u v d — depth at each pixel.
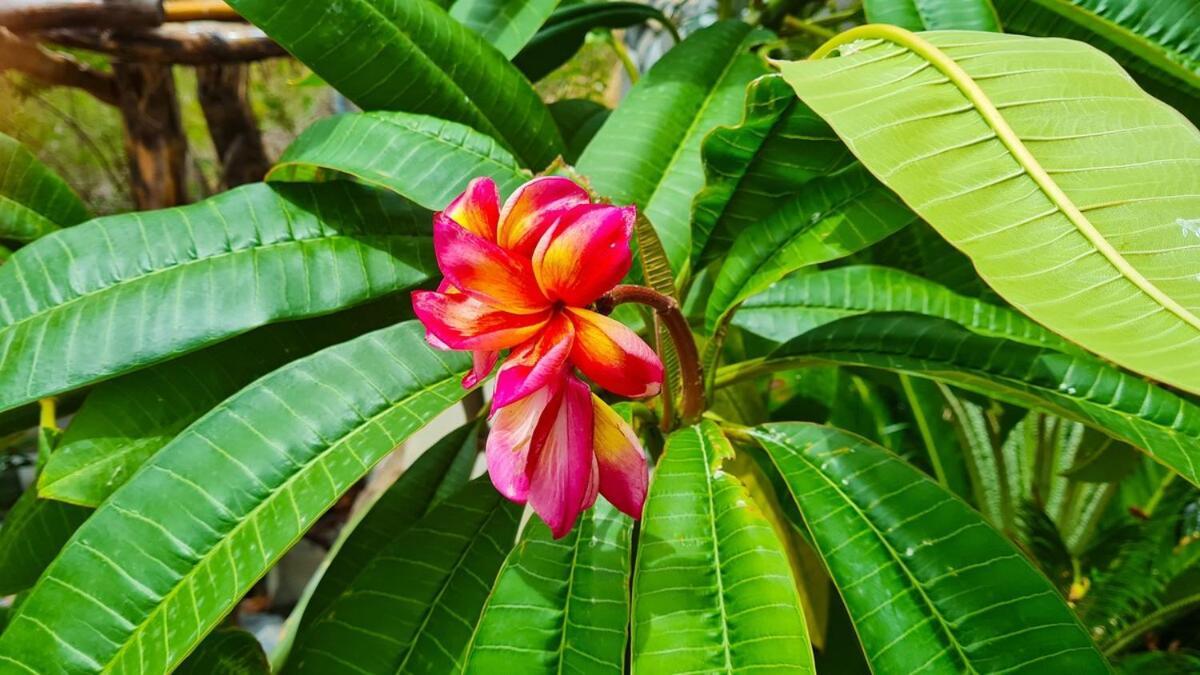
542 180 0.47
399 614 0.56
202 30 0.84
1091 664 0.47
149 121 1.03
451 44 0.67
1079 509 0.80
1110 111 0.47
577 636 0.51
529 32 0.75
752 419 0.79
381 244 0.64
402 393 0.56
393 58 0.65
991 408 0.77
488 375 0.50
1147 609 0.70
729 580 0.49
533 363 0.45
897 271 0.76
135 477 0.53
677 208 0.67
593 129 0.93
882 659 0.49
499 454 0.45
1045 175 0.46
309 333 0.66
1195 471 0.53
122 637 0.50
